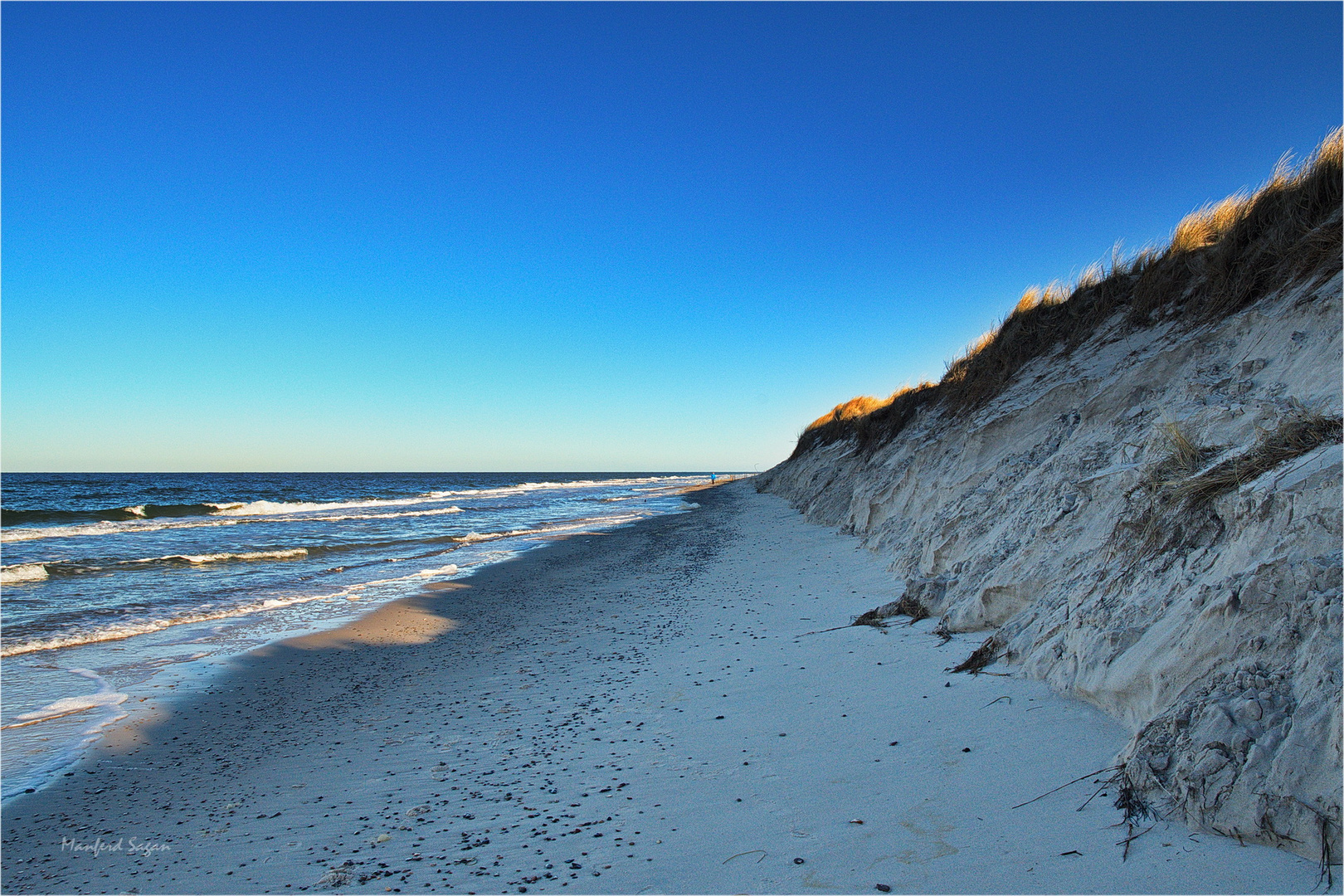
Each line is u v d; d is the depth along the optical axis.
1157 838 3.03
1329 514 3.46
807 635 8.07
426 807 4.71
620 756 5.23
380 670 9.09
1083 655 4.56
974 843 3.31
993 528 8.44
